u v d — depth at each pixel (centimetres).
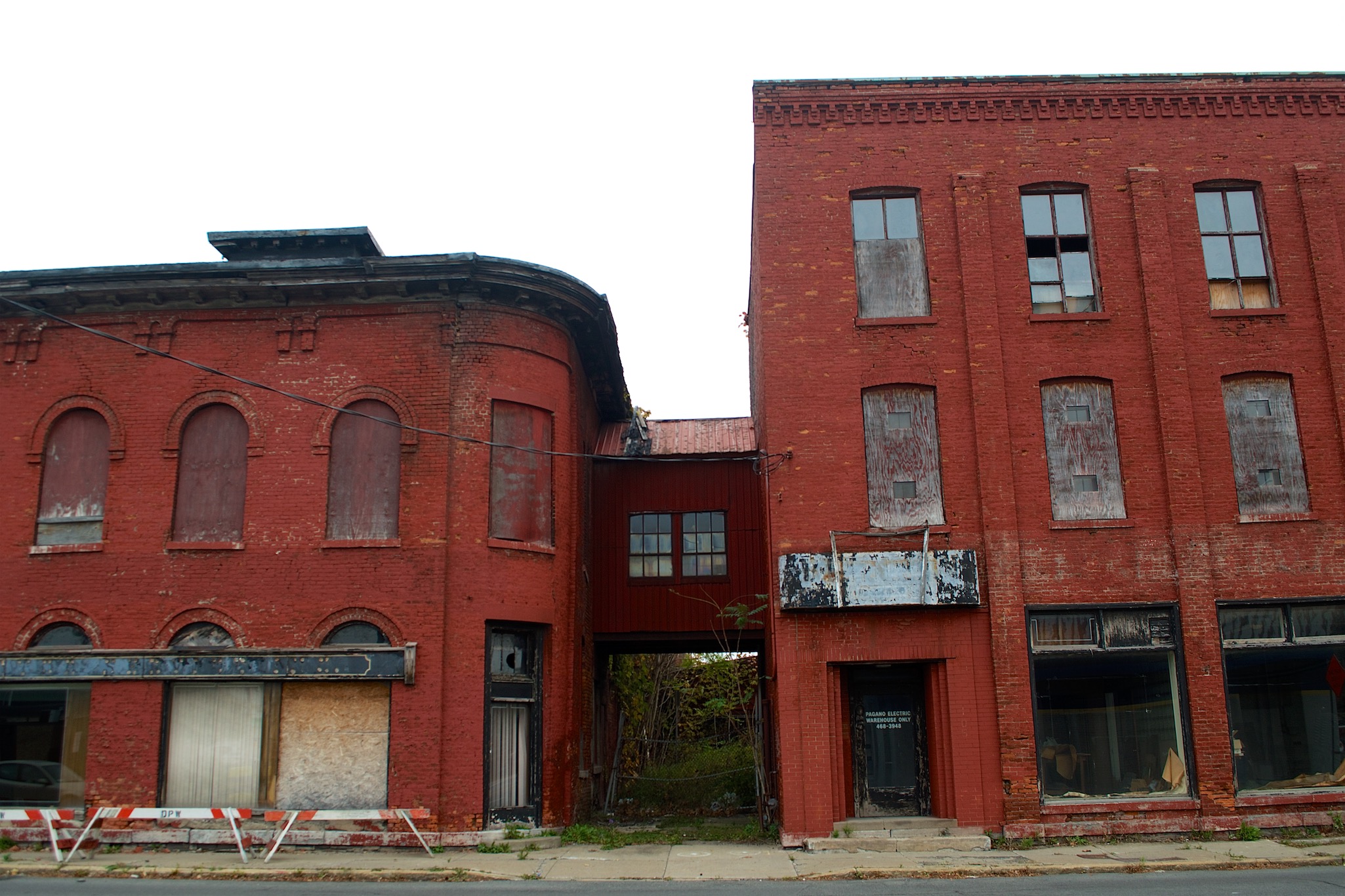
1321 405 1708
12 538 1688
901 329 1742
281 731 1594
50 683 1625
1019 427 1697
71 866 1403
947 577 1614
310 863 1429
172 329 1736
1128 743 1608
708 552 2119
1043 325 1736
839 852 1515
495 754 1645
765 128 1825
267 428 1695
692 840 1673
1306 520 1658
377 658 1575
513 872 1365
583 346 1983
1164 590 1636
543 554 1745
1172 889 1165
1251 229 1794
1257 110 1814
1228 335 1731
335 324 1733
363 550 1638
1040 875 1335
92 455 1720
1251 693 1622
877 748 1670
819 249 1778
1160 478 1675
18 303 1477
